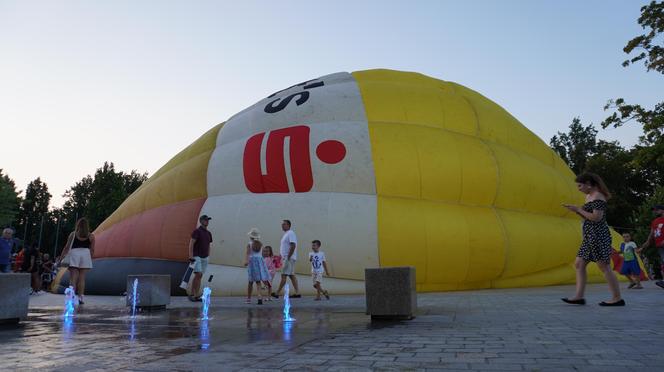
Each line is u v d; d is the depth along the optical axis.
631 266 13.33
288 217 14.62
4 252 12.94
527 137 18.94
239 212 15.23
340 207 14.42
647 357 3.49
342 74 18.45
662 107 21.03
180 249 15.69
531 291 13.19
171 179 17.64
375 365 3.45
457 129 16.59
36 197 122.31
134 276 9.15
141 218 17.11
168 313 8.34
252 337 5.11
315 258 12.09
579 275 7.77
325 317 7.24
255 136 16.38
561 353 3.71
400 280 6.55
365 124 15.59
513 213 16.33
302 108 16.36
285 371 3.30
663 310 6.57
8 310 6.61
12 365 3.64
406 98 16.52
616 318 5.81
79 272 10.79
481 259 14.73
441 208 14.95
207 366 3.52
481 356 3.69
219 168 16.44
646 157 21.28
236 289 14.42
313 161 15.08
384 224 14.09
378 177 14.72
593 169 45.66
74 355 4.06
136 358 3.89
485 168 15.70
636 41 20.97
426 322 6.12
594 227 7.44
